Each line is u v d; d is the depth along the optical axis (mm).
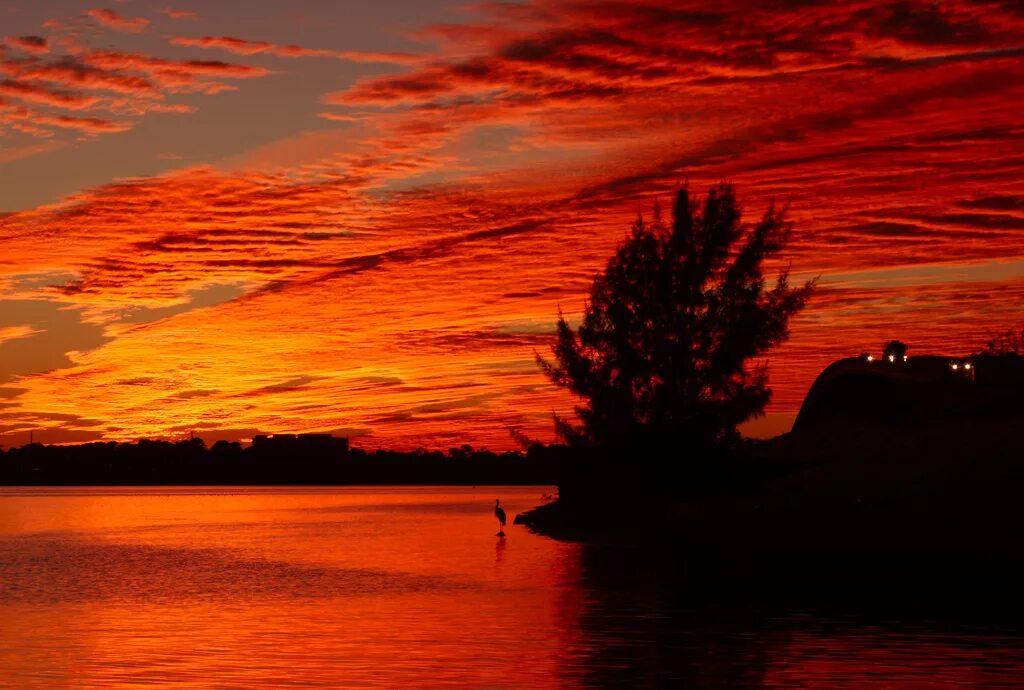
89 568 40219
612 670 18531
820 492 55812
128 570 39156
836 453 69688
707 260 54625
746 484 55531
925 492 52812
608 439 54688
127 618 25406
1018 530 41094
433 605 27172
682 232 55000
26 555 47906
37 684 17531
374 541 54750
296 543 54500
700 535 47969
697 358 54594
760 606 26578
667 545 46156
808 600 27641
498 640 21625
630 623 23797
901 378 78688
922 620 24125
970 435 62281
